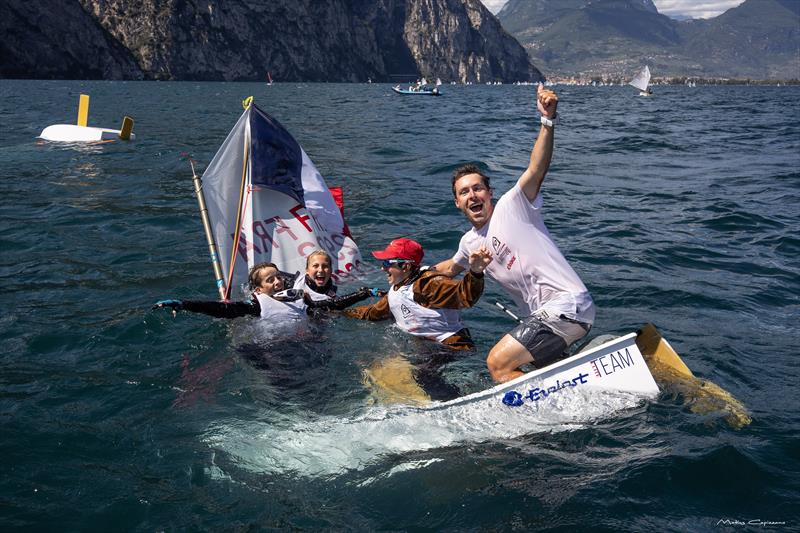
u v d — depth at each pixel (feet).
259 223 19.75
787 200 34.60
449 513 9.25
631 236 27.04
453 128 77.36
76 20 410.11
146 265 22.24
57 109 100.07
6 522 9.06
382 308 16.37
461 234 26.55
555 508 9.26
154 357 14.88
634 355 12.65
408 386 13.28
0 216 28.48
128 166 42.98
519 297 13.69
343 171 42.29
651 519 9.00
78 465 10.57
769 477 9.95
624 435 11.19
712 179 41.78
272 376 13.75
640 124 89.25
